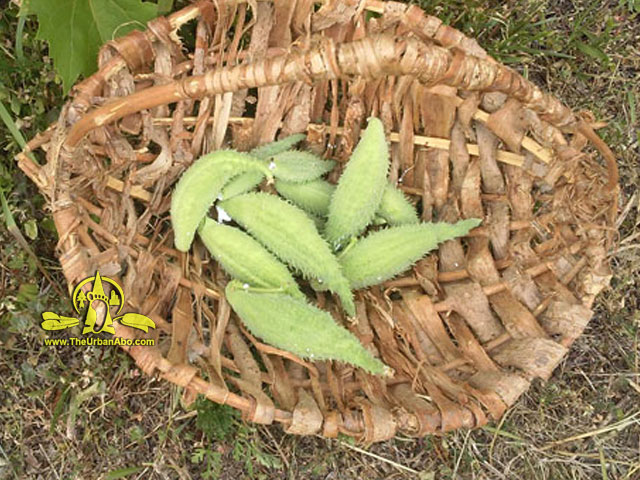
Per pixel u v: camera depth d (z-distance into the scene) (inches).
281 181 17.8
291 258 17.3
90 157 16.2
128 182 16.8
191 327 16.9
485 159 18.3
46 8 17.0
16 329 18.4
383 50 14.9
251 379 16.9
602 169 18.1
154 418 19.3
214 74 15.3
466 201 18.4
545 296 18.1
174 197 16.9
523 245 18.2
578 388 21.3
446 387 17.3
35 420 18.8
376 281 17.8
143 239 17.4
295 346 16.7
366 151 17.1
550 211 18.6
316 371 16.9
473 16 20.7
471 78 15.5
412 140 18.3
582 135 17.6
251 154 17.5
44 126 18.8
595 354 21.4
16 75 18.6
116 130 16.7
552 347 16.9
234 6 16.8
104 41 17.8
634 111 21.9
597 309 21.5
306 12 17.3
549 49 21.5
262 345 16.9
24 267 18.6
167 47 16.7
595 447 21.2
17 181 18.6
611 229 17.8
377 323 18.1
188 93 15.4
